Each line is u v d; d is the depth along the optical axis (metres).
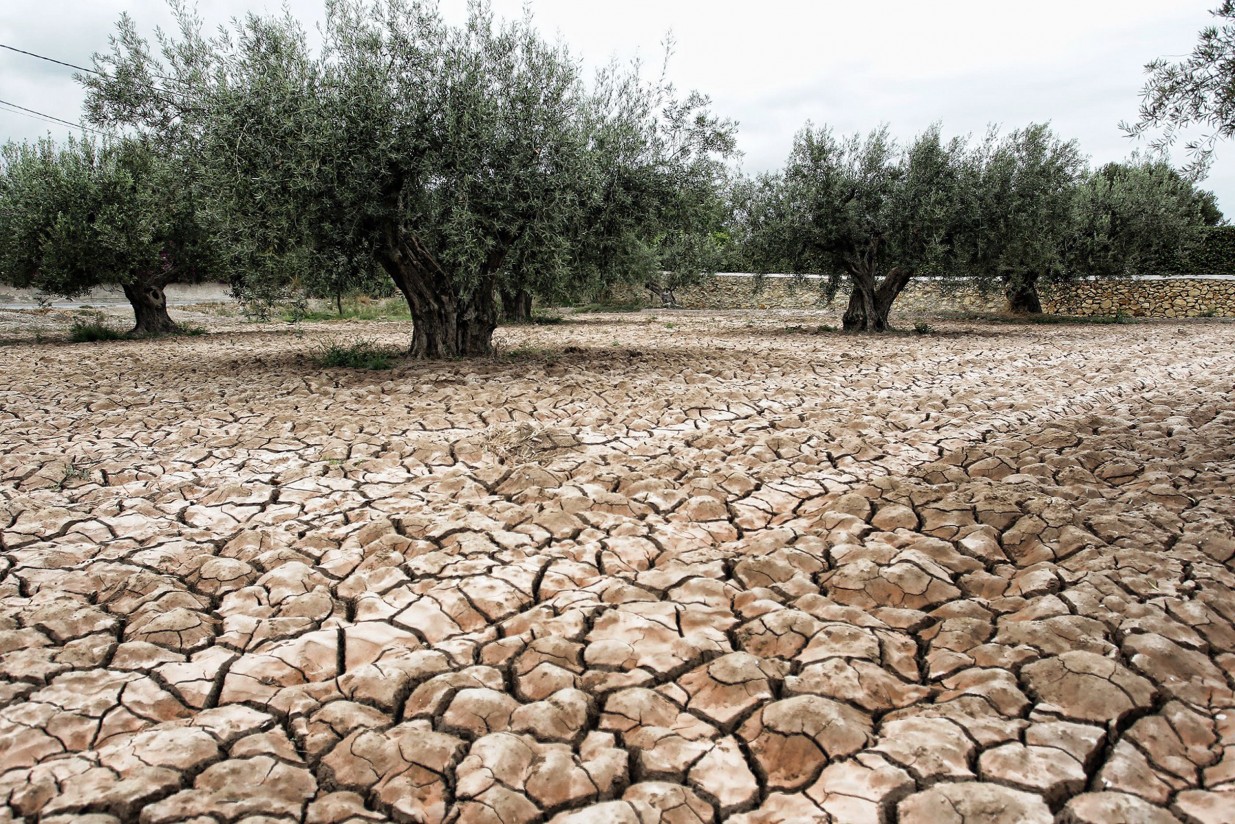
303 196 8.73
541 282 10.55
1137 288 23.06
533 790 2.12
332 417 6.91
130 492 4.77
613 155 10.84
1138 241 21.09
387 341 15.41
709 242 24.17
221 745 2.31
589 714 2.46
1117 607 2.90
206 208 10.44
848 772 2.14
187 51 10.83
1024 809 1.96
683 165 11.49
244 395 8.10
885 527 3.99
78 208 13.99
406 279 10.92
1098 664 2.51
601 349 13.48
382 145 8.67
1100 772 2.11
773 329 18.69
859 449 5.62
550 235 9.84
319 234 9.25
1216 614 2.85
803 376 9.84
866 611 3.08
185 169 10.38
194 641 2.92
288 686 2.65
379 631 2.98
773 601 3.13
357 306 26.33
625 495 4.64
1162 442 5.52
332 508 4.50
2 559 3.64
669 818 2.00
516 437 5.85
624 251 11.77
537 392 8.31
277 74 8.64
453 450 5.71
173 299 28.84
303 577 3.43
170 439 6.20
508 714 2.44
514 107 9.70
